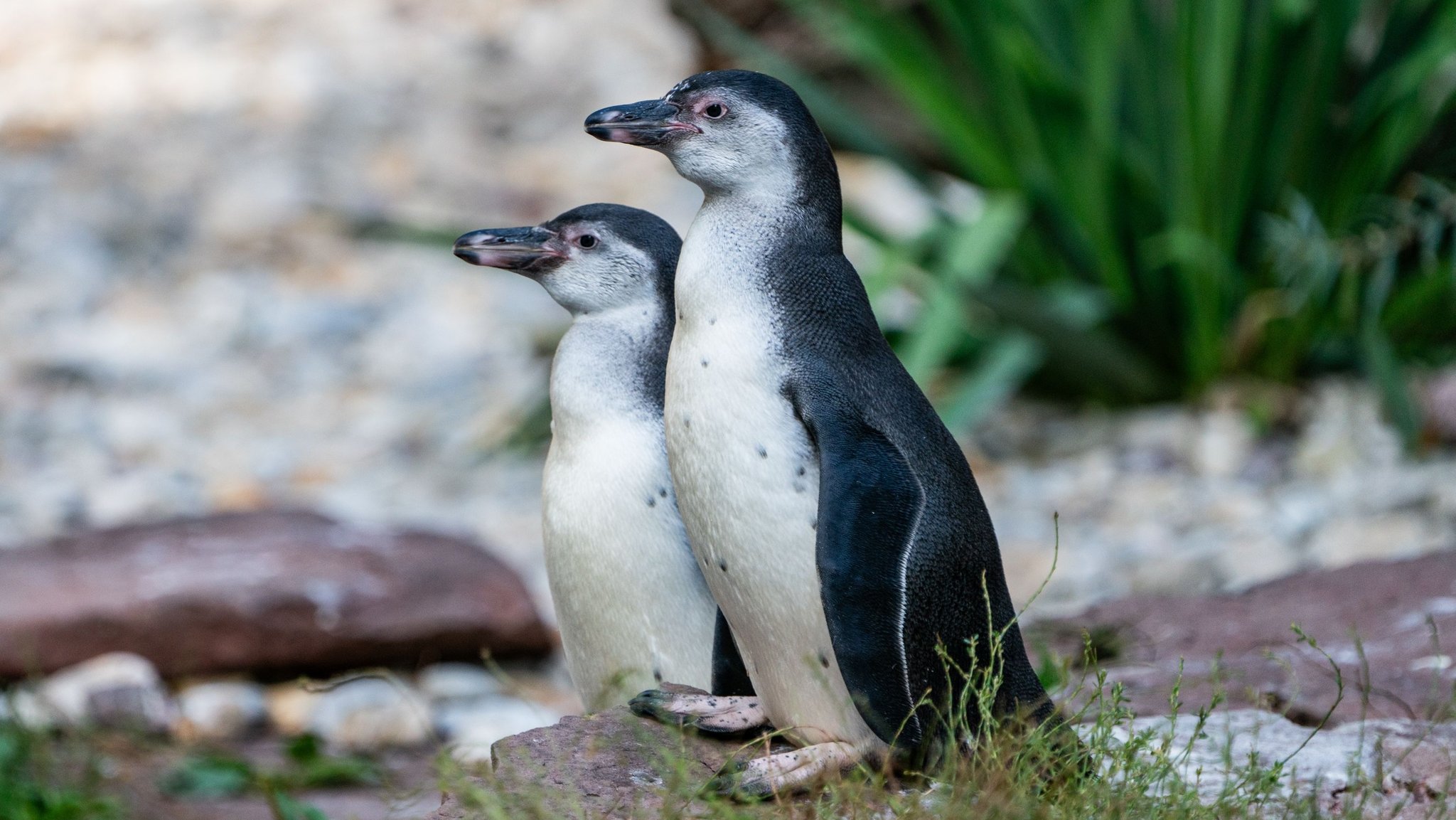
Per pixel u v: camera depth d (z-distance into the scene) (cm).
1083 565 1580
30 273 2769
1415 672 893
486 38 3488
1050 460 1934
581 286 829
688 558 782
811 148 693
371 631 1452
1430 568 1091
